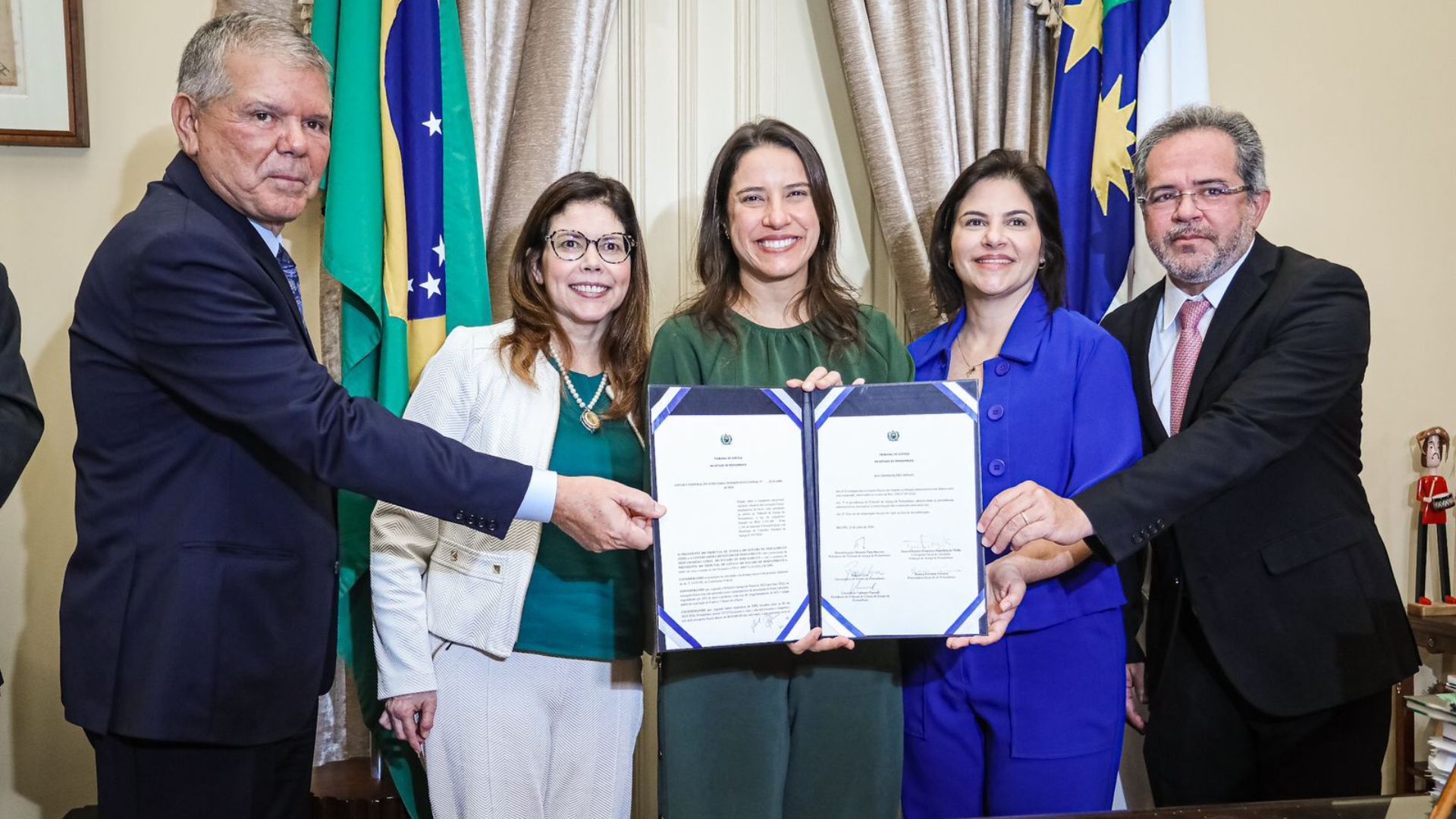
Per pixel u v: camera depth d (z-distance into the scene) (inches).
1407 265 114.7
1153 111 98.3
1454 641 101.2
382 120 85.8
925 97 100.4
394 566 70.8
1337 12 112.6
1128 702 91.8
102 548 60.3
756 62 106.3
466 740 68.9
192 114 62.5
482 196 92.9
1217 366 80.4
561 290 71.1
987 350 78.3
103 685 59.2
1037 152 104.3
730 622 63.6
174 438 60.8
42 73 87.6
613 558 71.0
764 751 66.5
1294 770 80.3
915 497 65.6
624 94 104.0
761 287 72.1
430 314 86.6
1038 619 72.2
